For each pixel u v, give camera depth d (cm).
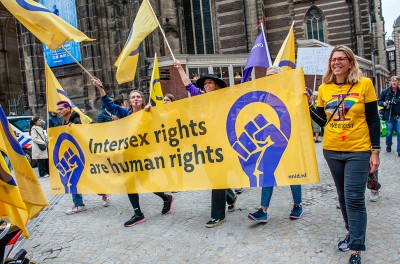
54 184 603
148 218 560
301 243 416
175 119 487
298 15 2991
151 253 428
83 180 575
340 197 378
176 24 2481
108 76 1992
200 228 494
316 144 1266
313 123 1301
